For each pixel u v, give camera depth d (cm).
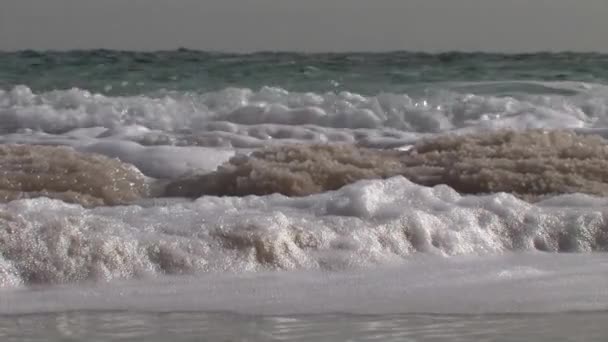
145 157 1945
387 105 2786
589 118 2755
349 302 858
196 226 1012
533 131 1659
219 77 4041
